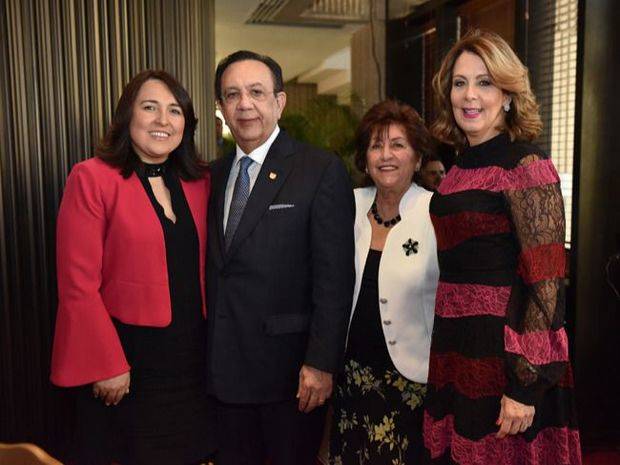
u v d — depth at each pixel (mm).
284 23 6785
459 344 1646
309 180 1882
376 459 1977
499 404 1582
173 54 2887
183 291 1895
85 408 1880
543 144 3340
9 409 2518
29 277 2506
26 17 2418
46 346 2562
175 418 1890
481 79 1618
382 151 1947
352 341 2018
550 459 1634
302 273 1896
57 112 2500
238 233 1870
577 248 2822
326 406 2113
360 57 6703
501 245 1590
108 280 1834
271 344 1887
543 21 3320
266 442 2016
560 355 1509
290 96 12125
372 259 1992
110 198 1807
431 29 4859
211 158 3381
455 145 1791
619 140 2797
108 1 2604
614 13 2713
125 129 1854
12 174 2447
